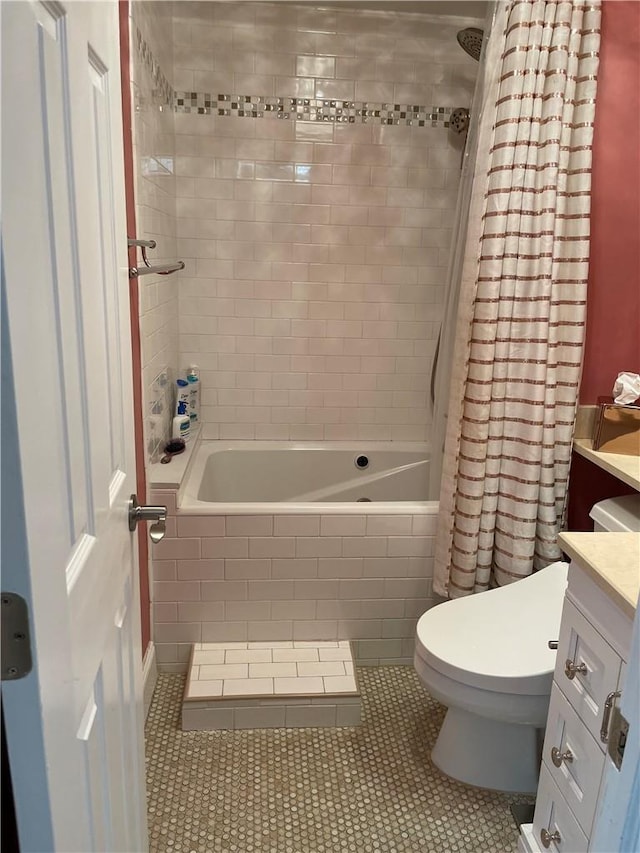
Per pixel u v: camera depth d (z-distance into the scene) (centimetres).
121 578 108
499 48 188
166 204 255
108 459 98
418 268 295
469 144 213
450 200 289
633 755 58
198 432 287
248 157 277
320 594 231
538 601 185
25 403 59
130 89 187
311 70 272
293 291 292
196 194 279
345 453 304
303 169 280
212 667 217
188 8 262
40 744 64
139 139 201
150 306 222
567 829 131
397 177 285
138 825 119
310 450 301
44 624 64
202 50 267
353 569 230
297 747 198
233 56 268
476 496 208
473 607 183
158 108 237
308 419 307
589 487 219
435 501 236
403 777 187
